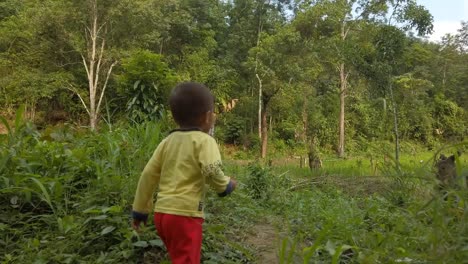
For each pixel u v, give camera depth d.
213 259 3.43
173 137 2.87
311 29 29.36
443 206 2.29
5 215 3.84
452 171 3.93
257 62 29.41
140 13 25.78
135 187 4.07
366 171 12.62
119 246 3.46
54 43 26.47
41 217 3.85
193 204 2.74
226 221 4.38
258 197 6.43
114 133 5.06
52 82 25.91
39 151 4.47
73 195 4.09
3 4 31.42
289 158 29.84
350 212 4.54
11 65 26.64
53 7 25.28
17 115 4.70
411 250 2.36
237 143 32.25
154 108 8.32
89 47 26.34
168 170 2.82
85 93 26.66
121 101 9.11
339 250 2.45
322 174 11.17
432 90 40.25
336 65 31.34
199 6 36.97
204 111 2.88
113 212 3.70
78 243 3.46
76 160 4.41
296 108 34.31
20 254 3.32
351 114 35.84
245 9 35.25
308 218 4.75
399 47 12.74
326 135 35.00
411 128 34.41
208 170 2.70
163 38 31.34
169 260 3.38
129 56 25.53
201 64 31.72
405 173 2.86
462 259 2.06
